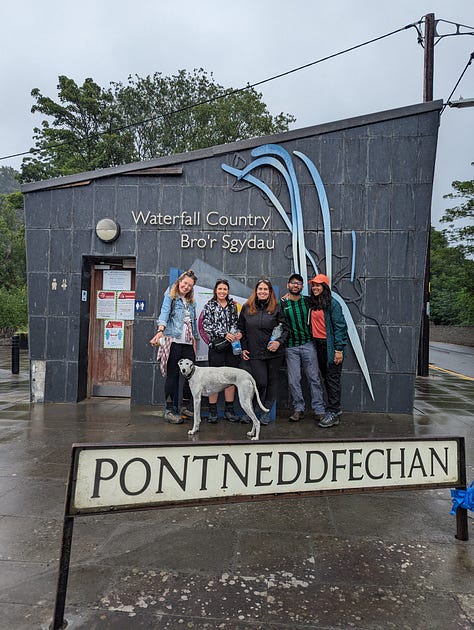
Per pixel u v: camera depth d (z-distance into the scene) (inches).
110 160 1047.6
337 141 264.1
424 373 504.1
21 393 324.2
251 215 267.3
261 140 266.7
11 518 125.0
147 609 87.0
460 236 951.6
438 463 109.3
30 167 1022.4
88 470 83.2
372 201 261.6
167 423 226.2
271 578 98.5
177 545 112.4
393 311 259.3
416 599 92.0
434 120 257.9
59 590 80.8
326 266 262.4
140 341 267.6
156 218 270.5
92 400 281.9
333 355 227.8
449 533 121.8
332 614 86.7
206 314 228.5
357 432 216.7
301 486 96.8
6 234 1286.9
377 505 139.9
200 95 1144.2
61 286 274.8
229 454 92.3
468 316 1241.4
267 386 233.0
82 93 1058.7
